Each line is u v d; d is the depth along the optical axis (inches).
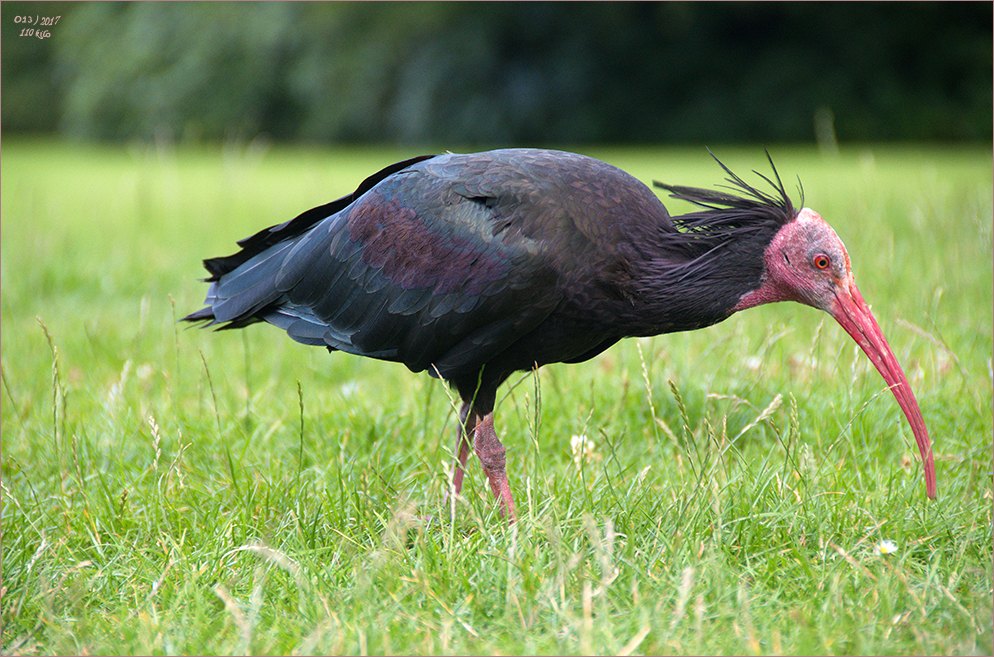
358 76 2352.4
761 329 437.4
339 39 2390.5
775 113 2209.6
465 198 295.7
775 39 2277.3
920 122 2161.7
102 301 574.6
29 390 404.2
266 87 2452.0
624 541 272.2
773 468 305.9
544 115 2279.8
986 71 2170.3
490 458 302.8
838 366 389.7
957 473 324.8
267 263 337.4
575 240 284.4
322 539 287.0
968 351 422.6
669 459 327.9
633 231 289.4
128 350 461.1
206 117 2450.8
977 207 539.5
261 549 253.1
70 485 325.1
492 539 264.5
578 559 243.0
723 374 394.0
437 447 333.7
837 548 250.7
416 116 2290.8
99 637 236.2
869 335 282.7
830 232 282.7
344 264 315.6
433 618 238.8
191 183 1222.3
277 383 421.7
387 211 307.7
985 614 233.0
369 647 224.8
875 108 2191.2
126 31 2576.3
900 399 282.4
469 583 249.4
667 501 288.4
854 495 302.4
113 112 2566.4
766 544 273.0
